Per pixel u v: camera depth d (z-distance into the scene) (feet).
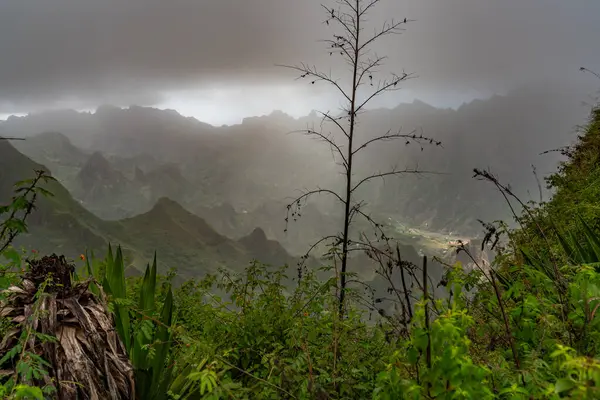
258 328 10.58
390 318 7.78
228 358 9.62
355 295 10.64
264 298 11.97
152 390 9.85
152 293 11.02
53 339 7.18
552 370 5.96
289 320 10.51
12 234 8.15
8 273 8.52
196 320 12.84
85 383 7.38
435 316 5.90
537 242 11.74
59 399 7.09
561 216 15.97
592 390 4.12
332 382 7.99
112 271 10.66
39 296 7.64
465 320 5.70
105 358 7.84
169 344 10.35
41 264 8.58
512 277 9.78
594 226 15.72
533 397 5.25
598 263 8.45
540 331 7.35
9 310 7.98
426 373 5.26
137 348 10.18
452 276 7.80
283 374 7.59
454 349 5.18
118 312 10.21
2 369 7.30
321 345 10.12
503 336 7.63
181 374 10.07
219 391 6.32
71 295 8.49
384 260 7.81
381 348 9.11
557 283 8.31
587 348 6.50
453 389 5.11
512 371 6.32
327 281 11.02
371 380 8.45
